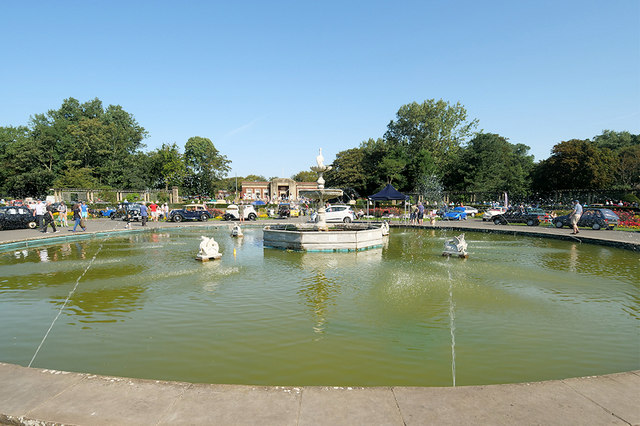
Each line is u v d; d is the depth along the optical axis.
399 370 4.02
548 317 5.86
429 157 55.88
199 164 64.12
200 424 2.54
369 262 11.03
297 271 9.64
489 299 6.89
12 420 2.68
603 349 4.62
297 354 4.43
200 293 7.37
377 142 64.38
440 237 18.77
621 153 51.59
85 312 6.16
